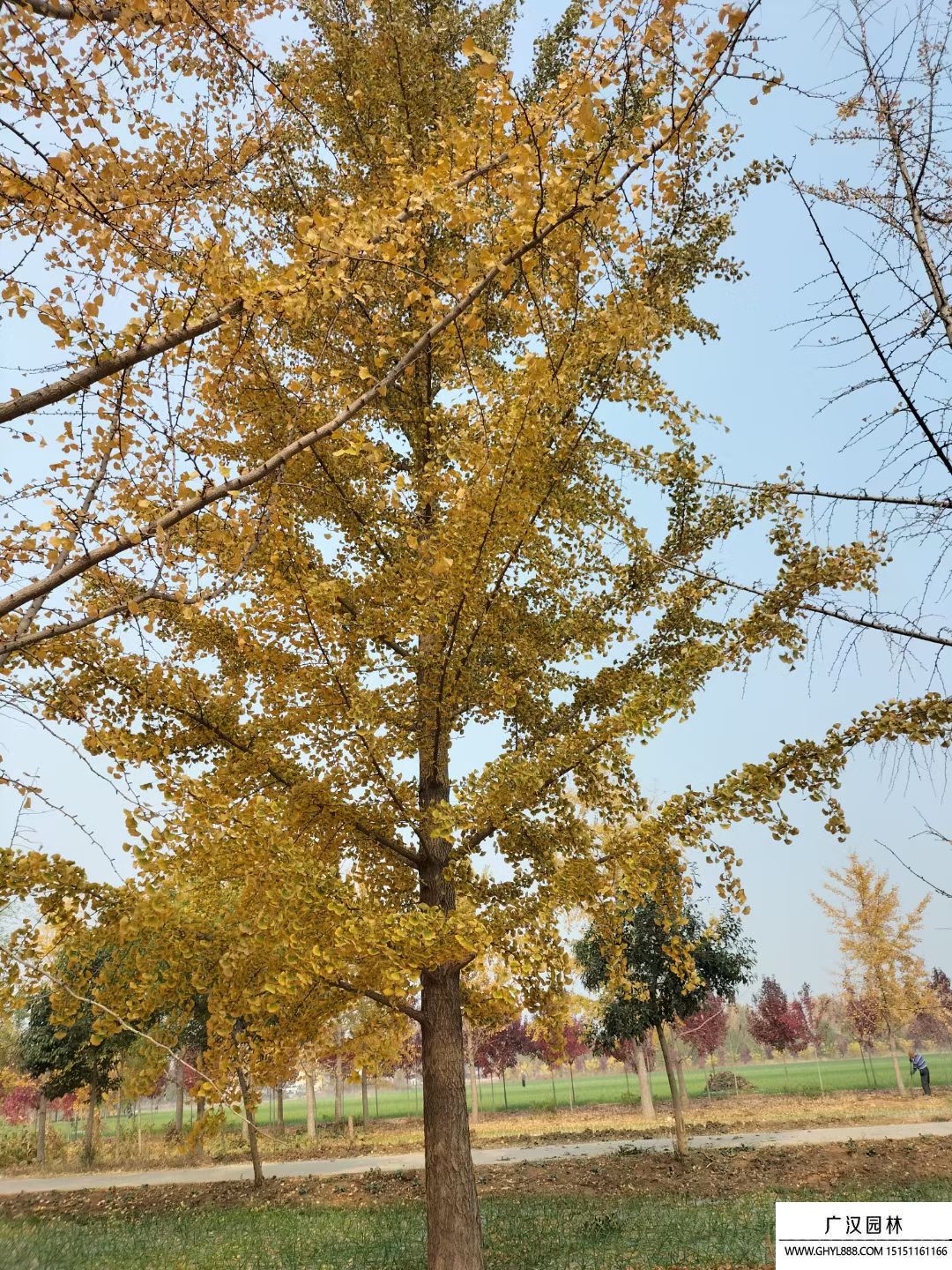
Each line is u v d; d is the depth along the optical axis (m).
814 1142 11.55
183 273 2.90
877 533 3.63
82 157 2.77
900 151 2.88
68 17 2.59
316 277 2.79
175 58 3.28
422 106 6.89
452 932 4.38
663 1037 11.59
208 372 3.01
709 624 6.31
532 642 6.21
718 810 4.58
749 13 2.11
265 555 4.76
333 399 4.58
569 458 5.30
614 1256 6.49
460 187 2.83
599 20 2.28
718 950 11.79
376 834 5.75
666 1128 16.27
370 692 5.34
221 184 3.47
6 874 4.45
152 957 4.69
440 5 7.73
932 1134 11.64
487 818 5.15
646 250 3.01
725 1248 6.44
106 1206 11.21
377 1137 19.00
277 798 4.80
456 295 2.91
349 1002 5.68
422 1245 7.44
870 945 19.30
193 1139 4.31
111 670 4.76
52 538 2.55
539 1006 5.96
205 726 5.12
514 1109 25.97
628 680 6.21
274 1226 8.96
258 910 4.42
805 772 4.43
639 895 4.97
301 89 4.81
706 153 5.70
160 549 2.62
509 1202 9.41
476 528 4.80
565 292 3.21
